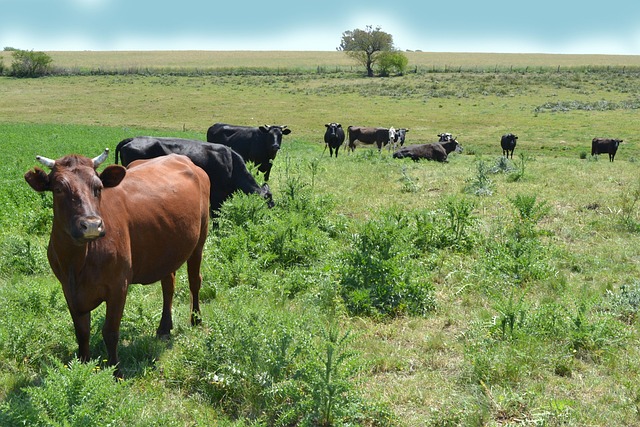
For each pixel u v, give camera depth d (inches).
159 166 264.7
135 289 312.8
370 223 326.0
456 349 254.8
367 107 2330.2
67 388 180.7
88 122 1959.9
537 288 327.9
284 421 197.3
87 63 4697.3
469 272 345.7
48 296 280.2
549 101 2406.5
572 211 507.5
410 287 303.4
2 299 282.0
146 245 232.7
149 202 236.7
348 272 311.9
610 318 266.8
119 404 191.5
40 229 429.1
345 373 203.6
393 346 258.2
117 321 218.2
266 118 2079.2
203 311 290.0
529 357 235.6
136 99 2549.2
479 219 458.3
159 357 243.0
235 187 481.7
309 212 449.4
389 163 909.2
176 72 3619.6
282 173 772.6
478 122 1974.7
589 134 1701.5
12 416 178.5
